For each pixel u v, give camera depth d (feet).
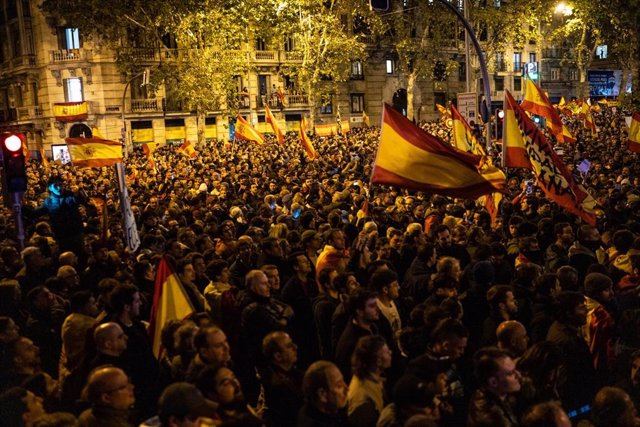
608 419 13.97
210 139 173.58
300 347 23.15
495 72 225.76
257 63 173.99
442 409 16.15
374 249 31.19
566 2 170.91
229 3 127.34
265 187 60.64
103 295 22.04
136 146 161.99
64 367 20.17
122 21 131.13
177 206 49.57
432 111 214.90
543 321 20.39
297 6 139.13
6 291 24.49
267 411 17.47
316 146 122.01
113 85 159.74
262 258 27.55
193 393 13.25
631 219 38.52
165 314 21.44
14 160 34.19
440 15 170.30
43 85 162.81
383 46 197.57
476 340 21.63
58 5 131.95
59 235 41.39
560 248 29.01
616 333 20.15
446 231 30.60
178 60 138.00
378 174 28.37
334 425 14.38
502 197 42.65
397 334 19.93
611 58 258.16
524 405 15.67
